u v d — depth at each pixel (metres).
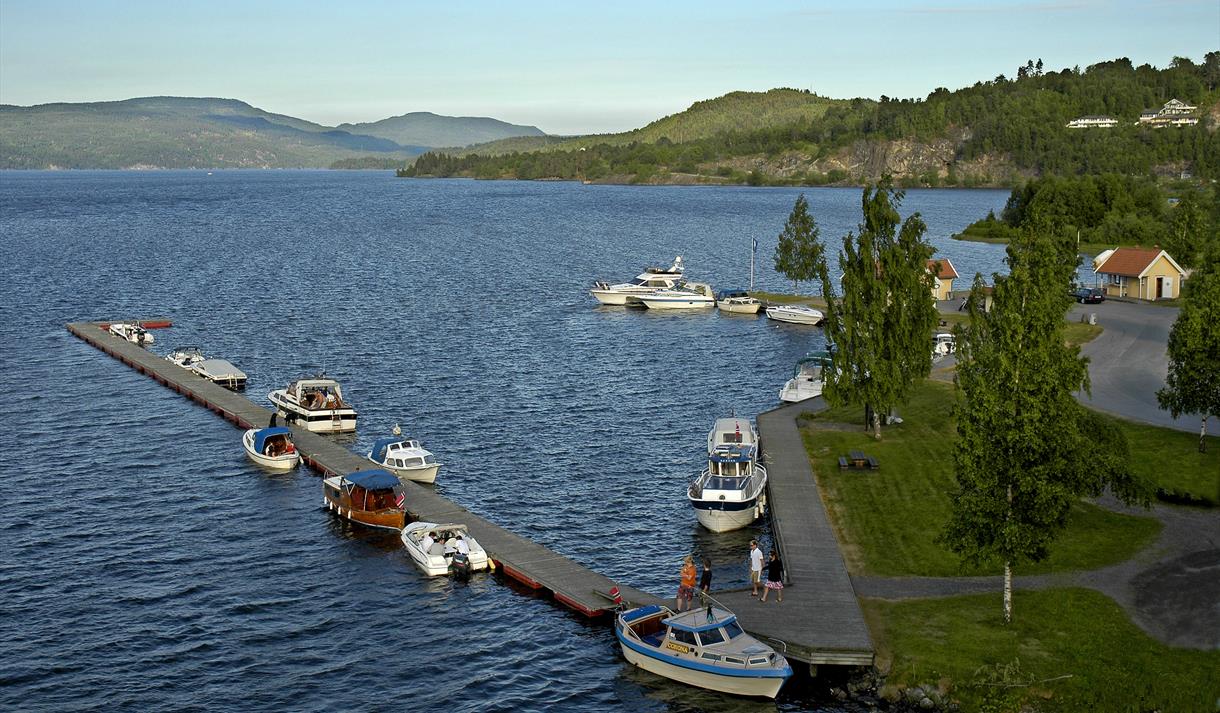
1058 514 40.28
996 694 36.19
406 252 192.50
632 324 119.44
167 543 54.41
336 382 82.12
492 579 50.53
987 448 40.75
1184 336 59.78
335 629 45.38
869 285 66.56
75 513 58.28
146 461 67.75
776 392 87.12
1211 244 128.75
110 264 168.00
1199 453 59.12
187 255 182.62
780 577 45.31
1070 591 42.78
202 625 45.50
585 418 78.31
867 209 68.88
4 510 58.34
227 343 105.56
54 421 76.50
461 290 143.62
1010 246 72.38
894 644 39.72
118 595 48.22
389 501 57.84
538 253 194.38
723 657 39.47
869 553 48.78
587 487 63.09
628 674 41.94
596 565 51.75
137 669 41.78
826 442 67.12
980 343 67.19
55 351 101.31
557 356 100.56
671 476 65.25
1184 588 42.84
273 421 73.00
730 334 113.69
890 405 66.06
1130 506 50.91
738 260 186.88
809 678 39.72
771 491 57.78
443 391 86.25
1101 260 132.50
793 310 120.31
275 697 40.00
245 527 56.94
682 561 52.28
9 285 143.25
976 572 45.84
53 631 44.66
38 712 38.59
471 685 41.06
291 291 140.25
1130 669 36.62
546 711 39.31
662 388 88.12
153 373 90.88
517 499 60.91
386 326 115.00
